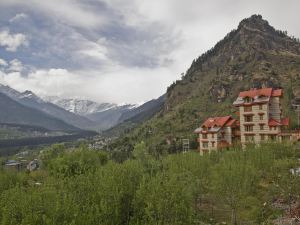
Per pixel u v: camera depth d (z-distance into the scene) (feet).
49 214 112.57
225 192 189.57
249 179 193.67
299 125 451.94
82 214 118.11
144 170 220.02
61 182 161.89
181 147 637.71
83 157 298.97
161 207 126.52
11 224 105.50
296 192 195.11
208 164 244.83
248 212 208.95
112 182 146.41
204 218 199.52
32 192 128.98
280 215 191.93
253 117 378.94
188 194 142.92
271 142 289.12
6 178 250.98
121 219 140.56
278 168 228.43
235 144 375.86
